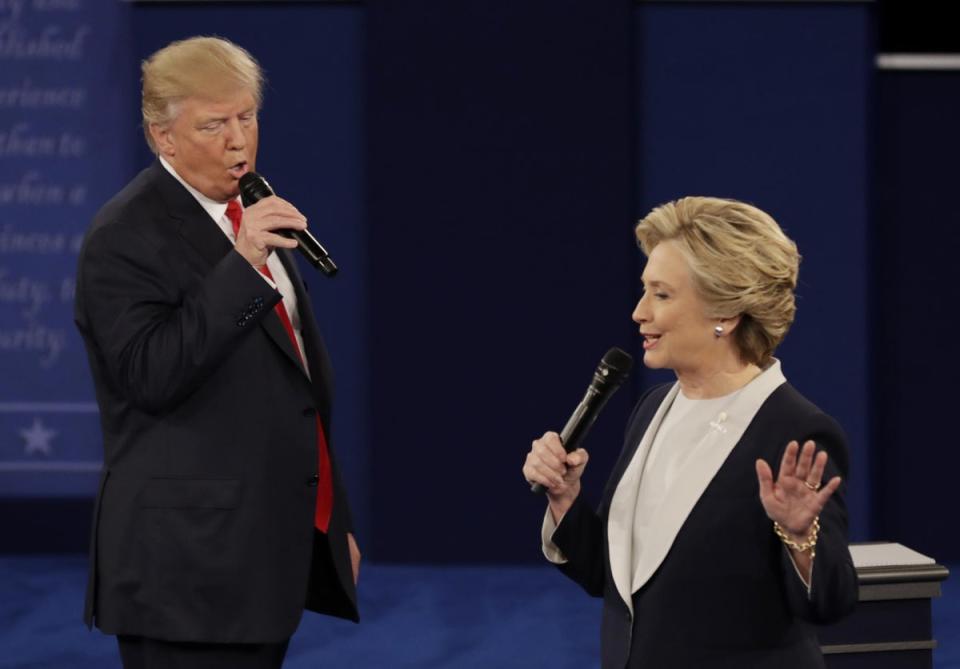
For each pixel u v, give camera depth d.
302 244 9.68
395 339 21.11
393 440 21.31
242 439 9.55
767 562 7.66
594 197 20.73
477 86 20.61
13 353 21.59
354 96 21.00
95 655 17.38
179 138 9.62
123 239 9.48
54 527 21.95
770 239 7.85
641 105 20.88
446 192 20.83
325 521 10.41
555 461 8.19
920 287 21.17
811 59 20.62
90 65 21.06
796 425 7.69
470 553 21.50
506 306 21.00
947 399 21.33
